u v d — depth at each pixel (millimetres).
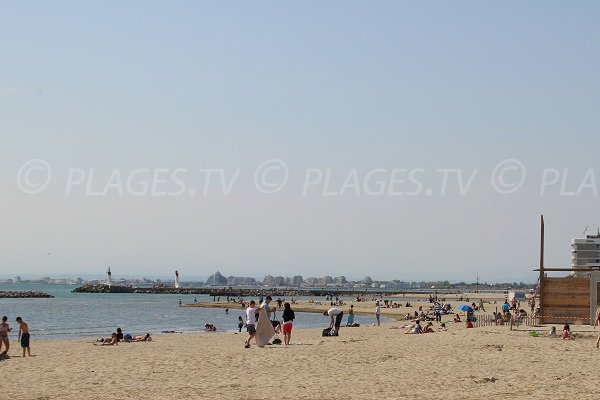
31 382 21156
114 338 41062
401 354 28156
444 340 35000
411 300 169875
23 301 161750
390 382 20609
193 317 93562
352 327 54906
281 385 20172
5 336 30031
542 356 27219
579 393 18500
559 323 43969
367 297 192500
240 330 59688
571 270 44000
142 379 21609
